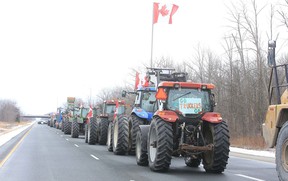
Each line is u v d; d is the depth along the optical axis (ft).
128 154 59.00
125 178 36.14
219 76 120.47
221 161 39.01
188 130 40.11
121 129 57.62
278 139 28.89
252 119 102.99
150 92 56.90
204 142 39.81
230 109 108.99
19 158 53.62
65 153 61.57
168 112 39.63
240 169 44.50
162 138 38.75
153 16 108.68
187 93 40.93
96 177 36.76
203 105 41.01
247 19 103.81
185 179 35.55
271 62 31.37
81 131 115.75
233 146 86.74
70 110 151.53
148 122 55.57
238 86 108.99
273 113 30.66
